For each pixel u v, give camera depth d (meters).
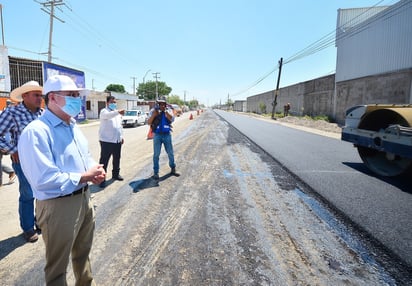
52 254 1.89
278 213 3.94
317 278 2.46
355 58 20.80
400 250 2.94
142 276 2.45
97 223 3.54
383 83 17.83
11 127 2.96
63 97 1.85
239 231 3.37
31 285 2.36
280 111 42.72
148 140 12.41
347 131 7.13
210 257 2.78
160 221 3.62
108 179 5.66
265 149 9.66
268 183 5.46
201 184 5.35
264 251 2.91
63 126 1.92
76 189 1.92
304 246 3.02
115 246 2.97
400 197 4.61
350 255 2.84
